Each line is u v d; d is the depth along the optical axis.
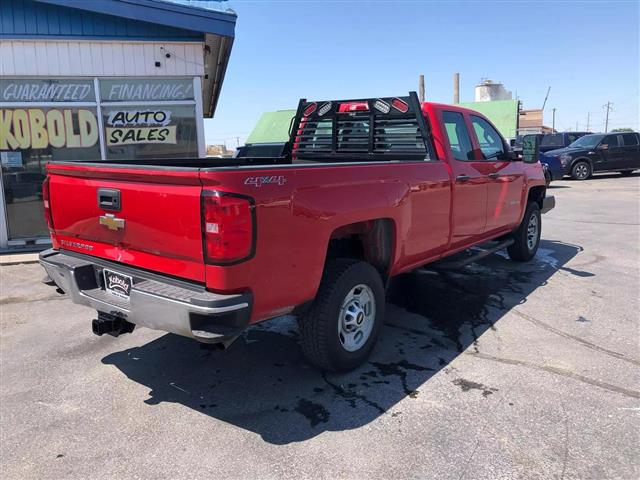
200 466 2.98
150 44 9.26
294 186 3.32
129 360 4.44
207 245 3.01
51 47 8.88
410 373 4.06
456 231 5.30
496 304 5.65
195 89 9.63
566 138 24.34
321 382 3.96
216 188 2.95
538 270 7.05
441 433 3.23
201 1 9.09
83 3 8.45
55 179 4.03
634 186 18.16
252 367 4.26
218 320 3.09
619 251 8.13
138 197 3.34
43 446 3.20
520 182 6.66
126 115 9.46
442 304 5.67
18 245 9.30
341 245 4.38
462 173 5.25
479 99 40.53
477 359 4.28
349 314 4.00
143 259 3.46
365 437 3.21
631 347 4.46
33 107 9.08
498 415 3.42
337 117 5.88
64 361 4.43
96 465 3.01
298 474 2.88
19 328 5.24
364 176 3.91
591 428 3.24
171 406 3.66
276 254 3.24
